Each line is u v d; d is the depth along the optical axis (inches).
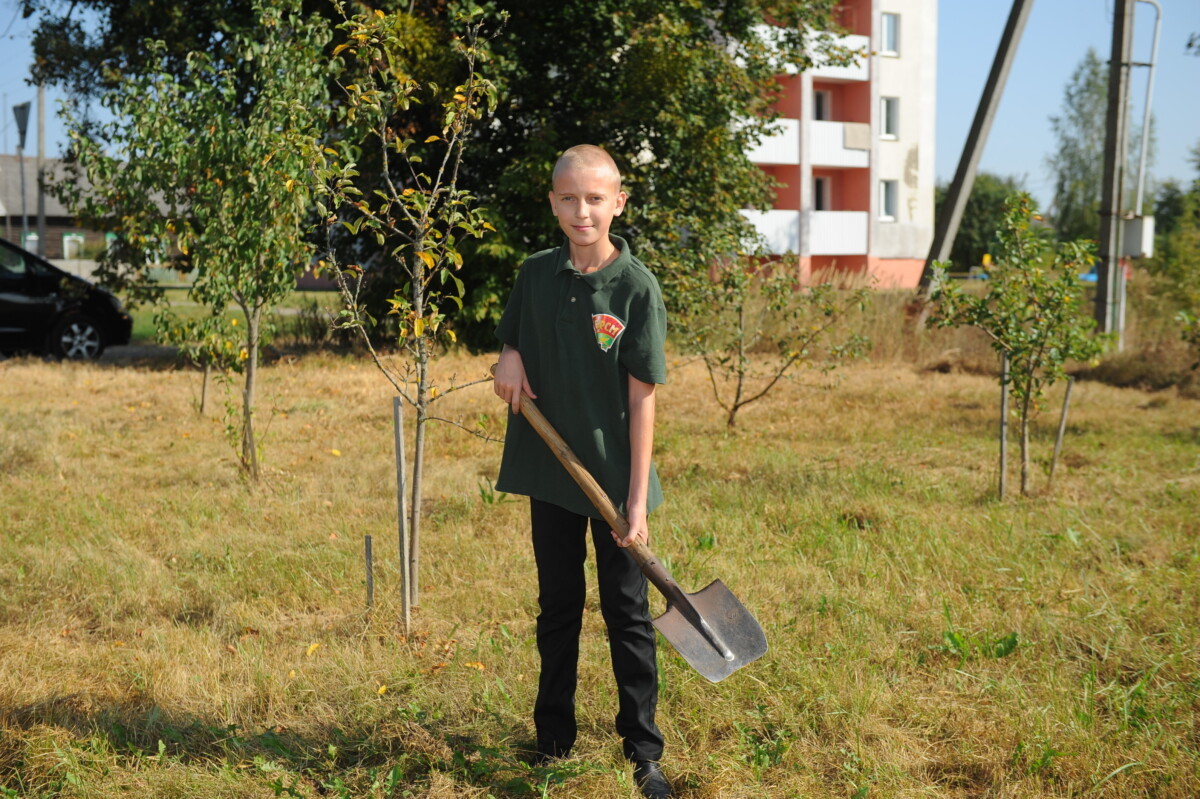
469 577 184.4
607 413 106.4
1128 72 538.0
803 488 250.7
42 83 559.8
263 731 122.2
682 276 397.7
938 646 147.3
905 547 194.7
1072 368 519.2
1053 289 248.4
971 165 598.9
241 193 264.1
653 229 536.1
